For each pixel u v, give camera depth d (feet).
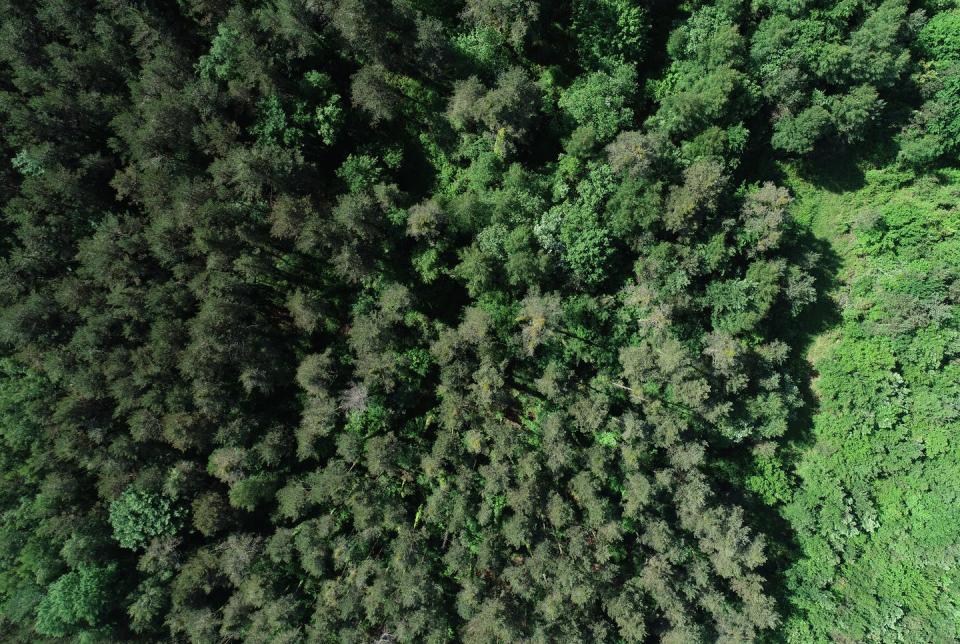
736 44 139.85
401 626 137.08
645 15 146.61
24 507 142.31
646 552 152.76
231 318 139.74
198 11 142.72
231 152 134.72
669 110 145.38
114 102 141.28
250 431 147.33
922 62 150.00
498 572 147.95
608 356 152.15
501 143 141.79
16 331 137.28
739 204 146.30
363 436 150.20
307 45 138.51
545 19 148.15
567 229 139.95
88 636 137.28
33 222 141.59
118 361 138.31
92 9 143.74
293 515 142.10
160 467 143.54
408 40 140.97
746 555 142.31
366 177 143.84
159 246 138.72
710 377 147.43
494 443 144.36
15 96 141.08
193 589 140.05
